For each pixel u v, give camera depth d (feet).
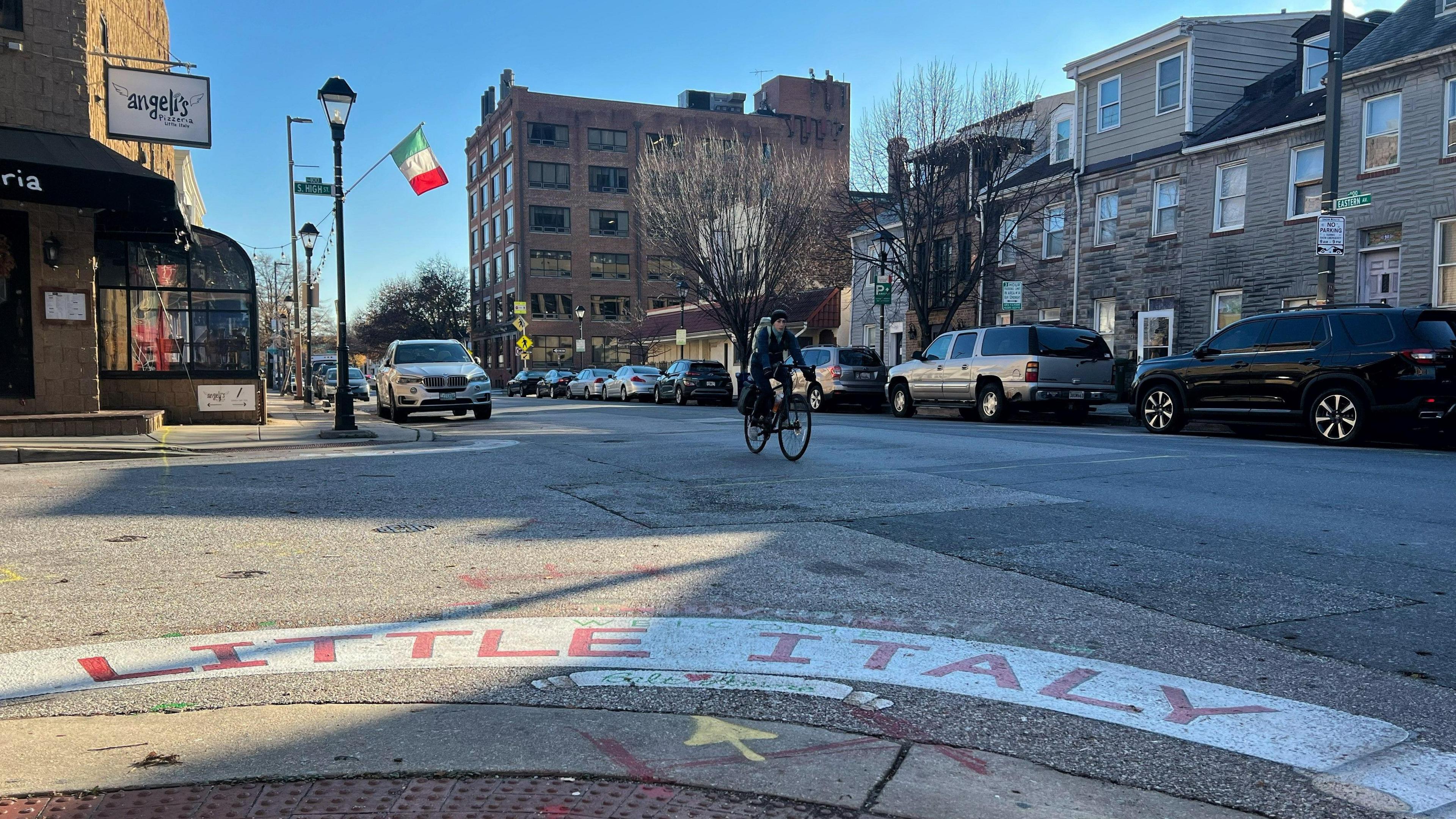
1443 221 56.95
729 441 44.83
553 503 25.85
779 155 106.22
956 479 29.40
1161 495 25.82
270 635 13.73
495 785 8.82
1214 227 71.41
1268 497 25.27
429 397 64.80
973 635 13.62
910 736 10.09
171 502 26.08
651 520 23.00
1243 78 76.59
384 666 12.32
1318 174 64.18
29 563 18.44
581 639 13.53
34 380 45.98
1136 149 80.12
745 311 104.06
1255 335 44.52
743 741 9.92
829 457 36.11
